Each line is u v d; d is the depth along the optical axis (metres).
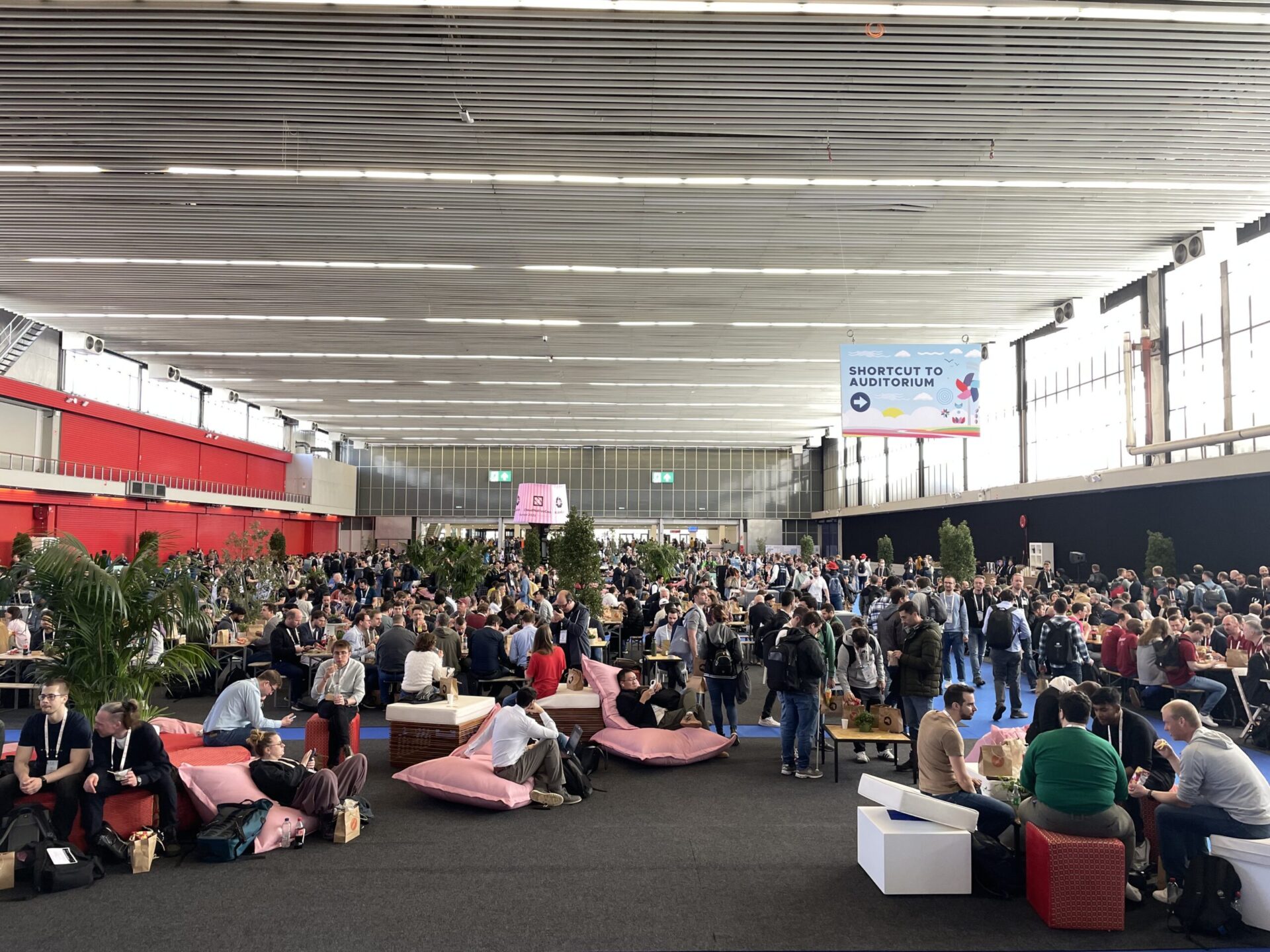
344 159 12.90
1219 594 14.20
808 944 4.54
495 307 22.08
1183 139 12.20
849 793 7.61
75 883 5.30
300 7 9.10
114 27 9.45
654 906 5.04
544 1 9.04
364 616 12.45
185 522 35.34
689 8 9.13
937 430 14.24
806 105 11.23
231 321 23.88
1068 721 5.24
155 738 6.03
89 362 29.22
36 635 12.84
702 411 40.47
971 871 5.28
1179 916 4.73
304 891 5.27
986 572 25.72
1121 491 23.00
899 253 17.59
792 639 8.20
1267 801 4.92
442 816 6.95
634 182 13.77
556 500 20.28
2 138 12.22
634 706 9.34
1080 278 19.81
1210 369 18.67
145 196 14.40
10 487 24.20
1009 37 9.63
